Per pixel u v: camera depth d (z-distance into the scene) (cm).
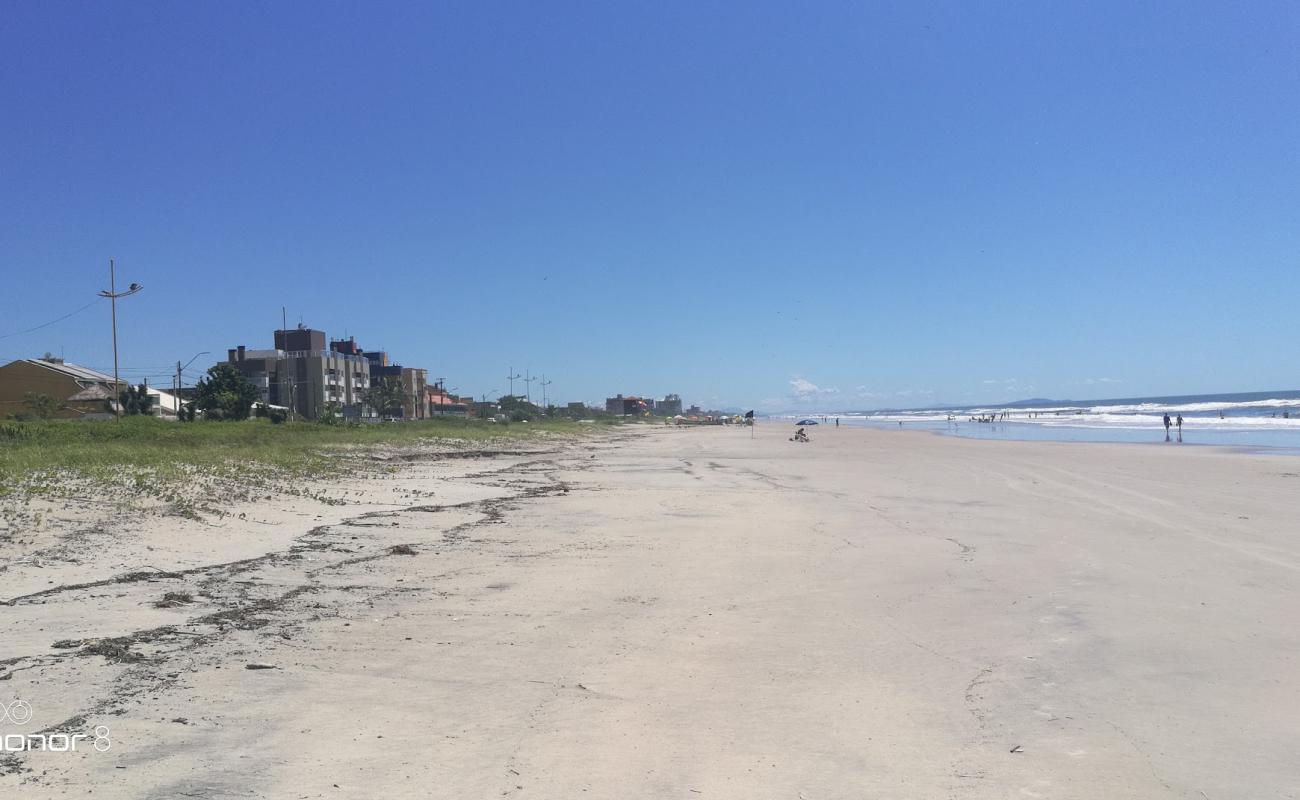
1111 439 5669
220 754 537
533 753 553
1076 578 1136
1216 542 1420
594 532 1623
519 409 16262
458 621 912
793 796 494
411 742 567
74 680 669
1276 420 8469
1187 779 520
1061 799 491
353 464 3128
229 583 1070
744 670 743
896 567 1242
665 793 495
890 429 9788
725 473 3328
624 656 785
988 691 685
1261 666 741
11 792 474
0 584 995
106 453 2372
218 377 7744
